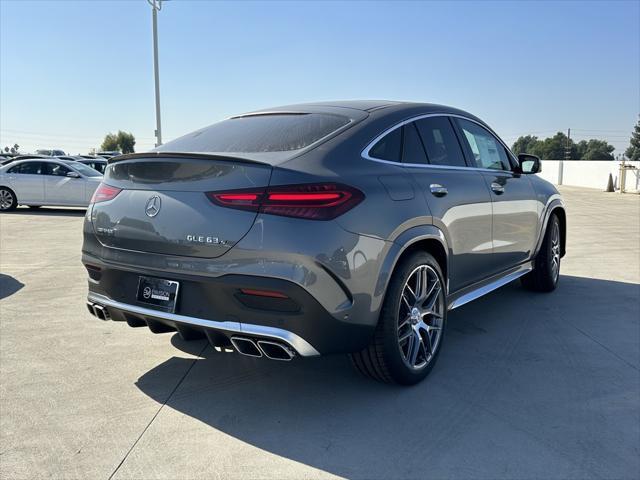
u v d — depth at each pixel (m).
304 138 3.07
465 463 2.46
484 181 4.07
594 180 31.98
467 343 4.02
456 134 4.00
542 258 5.31
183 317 2.79
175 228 2.77
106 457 2.51
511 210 4.44
